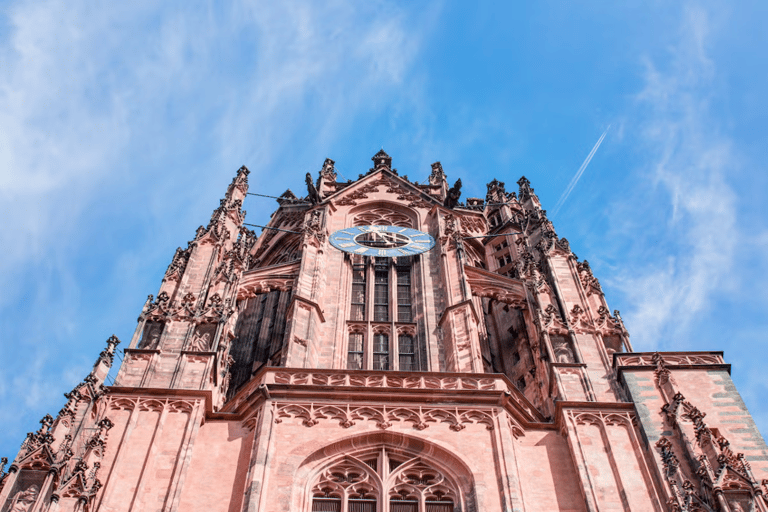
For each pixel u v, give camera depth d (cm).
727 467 4112
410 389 4694
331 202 7356
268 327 6588
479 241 7731
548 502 4234
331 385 4706
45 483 3812
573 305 5597
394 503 4184
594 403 4706
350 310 6131
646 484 4259
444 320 5766
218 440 4500
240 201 6881
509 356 6138
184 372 4894
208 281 5747
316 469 4291
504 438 4425
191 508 4119
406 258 6625
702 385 4847
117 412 4525
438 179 8262
